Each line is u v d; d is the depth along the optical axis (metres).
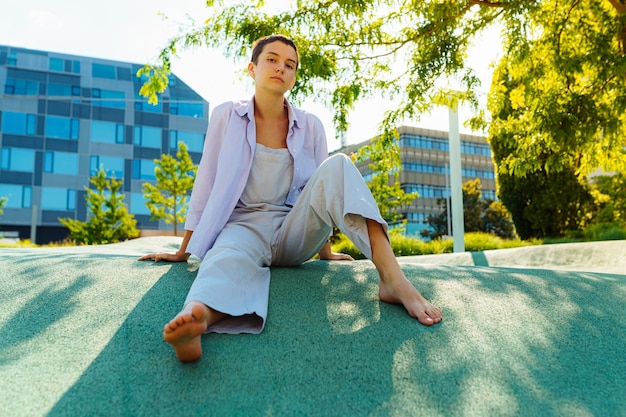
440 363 1.46
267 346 1.51
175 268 2.31
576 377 1.43
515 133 6.70
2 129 29.41
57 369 1.36
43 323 1.67
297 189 2.29
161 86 6.48
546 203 13.30
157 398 1.24
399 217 14.39
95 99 29.41
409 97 6.32
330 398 1.27
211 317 1.52
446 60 5.98
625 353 1.60
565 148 5.98
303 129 2.31
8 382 1.28
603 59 5.84
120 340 1.54
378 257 1.86
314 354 1.48
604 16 6.14
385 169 13.72
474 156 63.56
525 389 1.35
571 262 5.25
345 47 6.38
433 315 1.73
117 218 17.53
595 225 12.60
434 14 5.70
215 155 2.24
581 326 1.80
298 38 6.24
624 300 2.14
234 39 6.11
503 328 1.74
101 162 31.00
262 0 6.32
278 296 1.90
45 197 29.84
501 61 6.76
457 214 8.97
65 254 3.07
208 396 1.25
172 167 17.31
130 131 31.77
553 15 6.32
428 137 59.62
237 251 1.71
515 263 5.66
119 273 2.22
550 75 6.47
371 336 1.60
